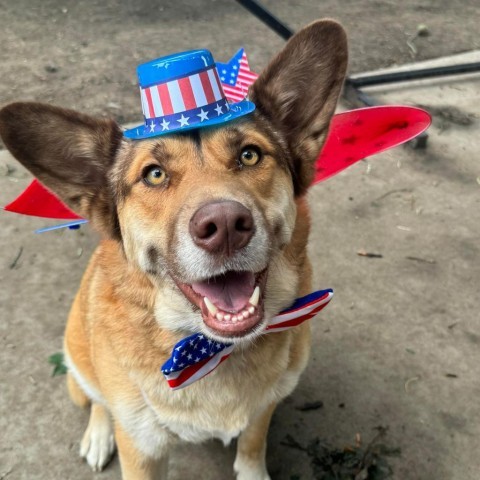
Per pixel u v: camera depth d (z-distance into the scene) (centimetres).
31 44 137
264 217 39
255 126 44
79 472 56
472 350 67
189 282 38
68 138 44
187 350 41
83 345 53
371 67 128
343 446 58
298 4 161
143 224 41
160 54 133
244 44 137
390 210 89
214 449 59
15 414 61
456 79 124
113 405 48
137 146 43
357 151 51
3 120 41
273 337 46
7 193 91
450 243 83
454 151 102
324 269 79
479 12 158
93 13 153
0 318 72
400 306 73
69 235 84
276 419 61
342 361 66
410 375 65
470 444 58
